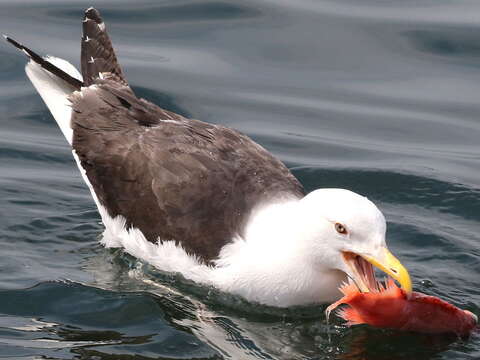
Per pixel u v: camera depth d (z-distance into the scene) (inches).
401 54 773.9
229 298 495.8
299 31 794.2
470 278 519.8
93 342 449.7
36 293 491.8
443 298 497.0
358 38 788.0
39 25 779.4
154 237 511.8
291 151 663.8
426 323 455.5
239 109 705.6
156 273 523.5
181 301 496.1
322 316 485.7
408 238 561.3
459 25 804.0
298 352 454.0
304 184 628.1
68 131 568.1
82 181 624.7
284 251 471.8
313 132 687.7
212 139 520.4
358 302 450.9
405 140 684.1
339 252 457.1
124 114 545.6
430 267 530.3
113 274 519.8
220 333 467.5
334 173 638.5
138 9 814.5
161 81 725.9
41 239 550.6
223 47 772.6
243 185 497.4
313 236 460.8
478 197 609.9
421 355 447.8
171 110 697.6
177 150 514.6
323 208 456.1
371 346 457.4
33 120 693.3
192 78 733.3
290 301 481.7
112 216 533.0
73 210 586.2
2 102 707.4
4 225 559.8
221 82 730.8
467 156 665.0
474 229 576.7
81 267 523.2
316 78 745.6
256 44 778.8
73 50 739.4
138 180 519.2
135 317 477.1
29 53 597.6
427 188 621.0
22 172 628.1
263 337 466.9
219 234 490.0
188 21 804.0
